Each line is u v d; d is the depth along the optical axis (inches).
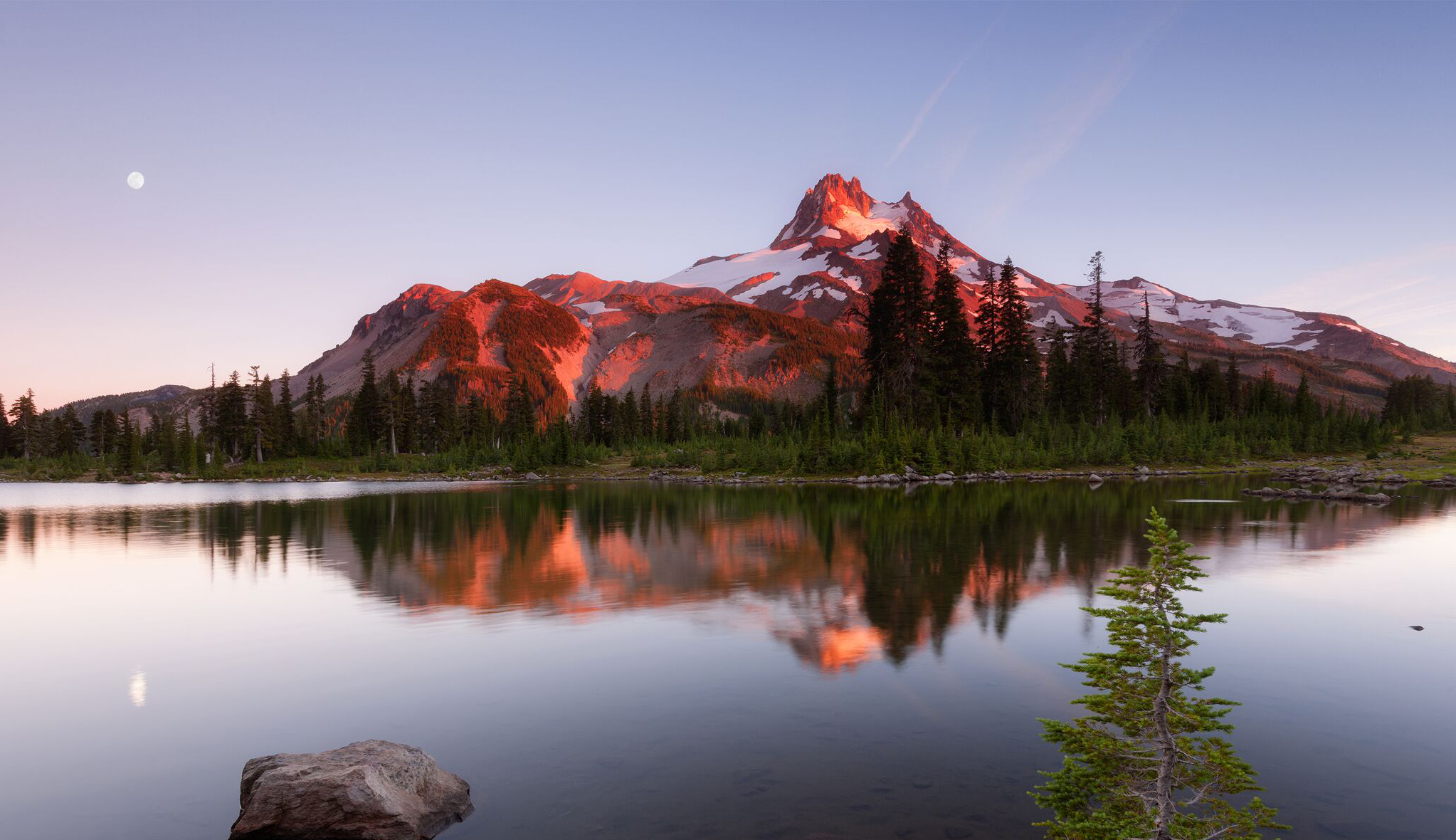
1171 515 1722.4
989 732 457.7
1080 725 343.9
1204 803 331.9
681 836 335.6
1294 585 911.0
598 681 562.6
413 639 692.7
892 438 3329.2
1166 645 311.4
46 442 6427.2
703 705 507.8
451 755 432.5
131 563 1184.8
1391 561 1087.6
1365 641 662.5
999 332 4232.3
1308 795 375.2
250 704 526.0
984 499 2194.9
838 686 546.3
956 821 347.9
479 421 6545.3
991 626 717.9
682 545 1294.3
